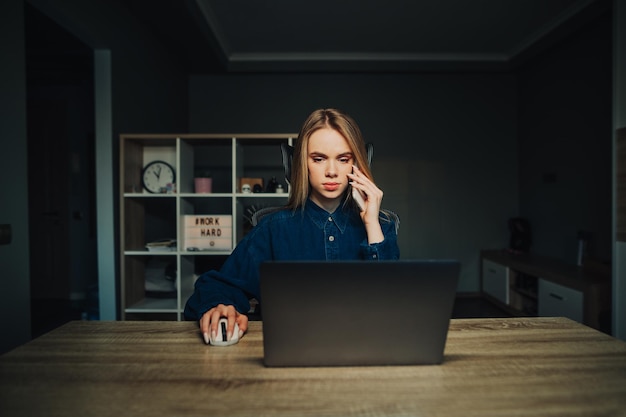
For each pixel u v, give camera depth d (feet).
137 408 1.96
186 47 12.78
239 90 15.64
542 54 13.53
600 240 11.00
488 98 15.75
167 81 13.16
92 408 1.96
